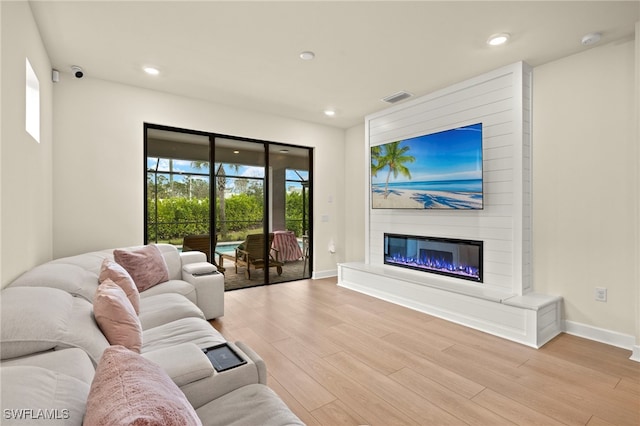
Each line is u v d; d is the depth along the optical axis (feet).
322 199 17.40
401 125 13.78
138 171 11.96
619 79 8.64
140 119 12.00
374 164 14.55
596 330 9.05
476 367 7.59
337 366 7.66
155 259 9.84
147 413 2.03
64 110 10.58
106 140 11.33
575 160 9.40
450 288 10.77
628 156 8.52
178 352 4.49
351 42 8.77
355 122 16.92
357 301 12.96
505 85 10.25
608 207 8.86
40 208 8.16
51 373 2.80
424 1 7.00
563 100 9.61
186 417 2.31
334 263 17.95
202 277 10.40
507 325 9.28
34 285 5.27
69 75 10.68
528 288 10.19
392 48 9.09
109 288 5.41
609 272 8.86
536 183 10.18
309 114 15.42
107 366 2.63
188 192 13.65
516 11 7.36
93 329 4.35
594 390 6.62
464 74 10.84
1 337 3.36
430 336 9.41
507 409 6.03
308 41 8.72
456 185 11.25
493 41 8.68
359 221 17.44
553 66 9.81
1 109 4.89
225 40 8.67
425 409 6.03
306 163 17.17
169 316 7.23
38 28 7.93
